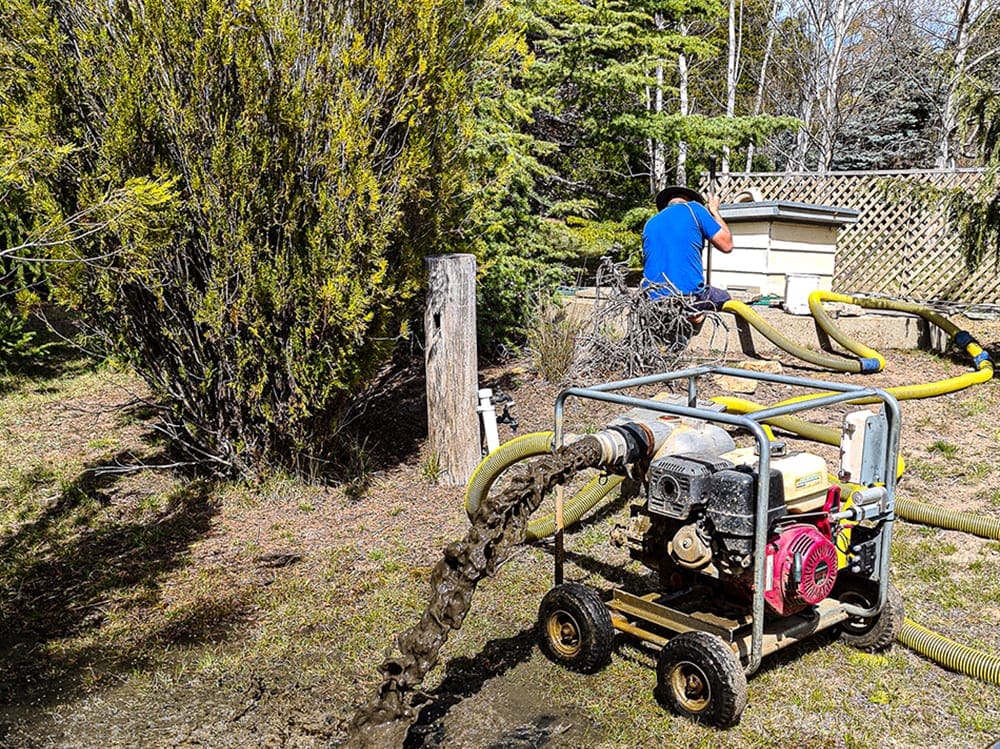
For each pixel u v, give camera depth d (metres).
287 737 3.40
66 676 3.91
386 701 3.15
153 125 5.29
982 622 4.20
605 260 8.91
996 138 8.38
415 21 5.68
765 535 3.14
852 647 3.96
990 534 5.05
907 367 8.63
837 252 12.48
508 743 3.32
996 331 10.08
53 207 5.16
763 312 9.30
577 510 5.22
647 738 3.32
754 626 3.22
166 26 5.23
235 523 5.66
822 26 23.34
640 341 8.12
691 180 15.66
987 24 22.30
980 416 7.16
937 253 11.60
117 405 8.36
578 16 11.64
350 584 4.76
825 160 23.11
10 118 5.07
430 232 6.22
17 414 8.05
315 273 5.41
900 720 3.42
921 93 23.97
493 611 4.40
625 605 3.80
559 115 13.02
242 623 4.38
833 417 7.08
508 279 9.45
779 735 3.33
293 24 5.41
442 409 6.14
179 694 3.74
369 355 5.93
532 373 8.53
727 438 3.89
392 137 5.88
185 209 5.37
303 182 5.45
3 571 4.99
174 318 5.67
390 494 6.10
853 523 3.58
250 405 5.84
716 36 25.61
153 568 5.04
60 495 6.12
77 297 5.48
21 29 5.12
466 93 6.32
